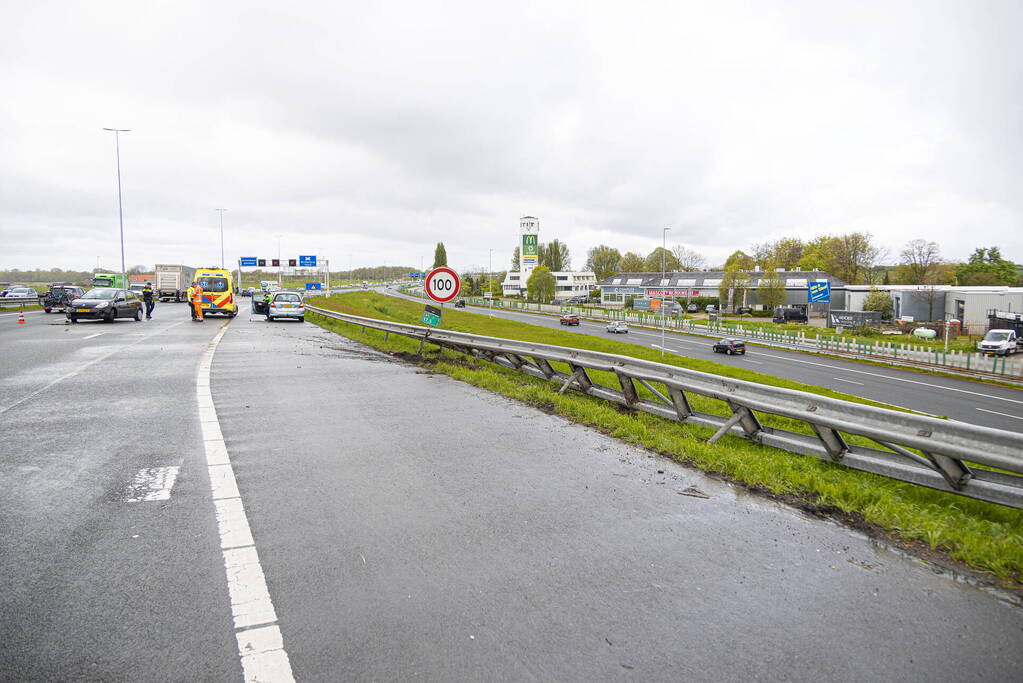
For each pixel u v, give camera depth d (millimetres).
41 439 6656
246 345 17625
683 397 8266
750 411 7297
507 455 6254
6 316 31547
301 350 16547
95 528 4199
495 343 13492
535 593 3383
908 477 5473
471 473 5617
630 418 8203
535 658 2770
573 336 45281
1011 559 3809
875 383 30922
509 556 3857
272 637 2910
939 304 58062
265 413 8203
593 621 3098
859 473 6293
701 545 4078
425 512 4605
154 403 8797
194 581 3457
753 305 87375
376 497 4922
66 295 36062
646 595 3381
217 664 2689
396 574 3588
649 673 2668
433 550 3930
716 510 4754
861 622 3127
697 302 92125
